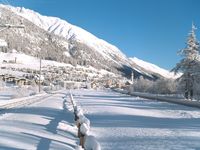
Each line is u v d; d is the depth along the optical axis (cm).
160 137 1777
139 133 1923
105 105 4625
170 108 4578
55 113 2909
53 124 1988
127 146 1489
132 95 9825
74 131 1878
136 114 3325
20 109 3200
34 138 1416
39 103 4438
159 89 10644
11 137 1370
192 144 1569
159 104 5534
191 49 6788
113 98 7506
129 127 2209
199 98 6756
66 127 1952
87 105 4556
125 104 5194
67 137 1605
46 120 2216
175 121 2734
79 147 1184
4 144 1207
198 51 6825
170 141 1645
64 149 1256
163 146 1500
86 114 3177
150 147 1468
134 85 14612
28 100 5159
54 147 1266
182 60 6844
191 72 6712
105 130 2036
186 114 3544
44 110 3172
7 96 6606
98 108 3981
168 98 6375
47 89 12388
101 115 3086
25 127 1736
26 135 1462
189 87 6831
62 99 6016
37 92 9019
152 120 2777
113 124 2372
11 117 2262
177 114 3544
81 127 1206
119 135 1834
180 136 1827
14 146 1193
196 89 6769
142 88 13838
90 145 1025
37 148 1205
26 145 1240
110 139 1695
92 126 2225
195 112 3841
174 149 1434
